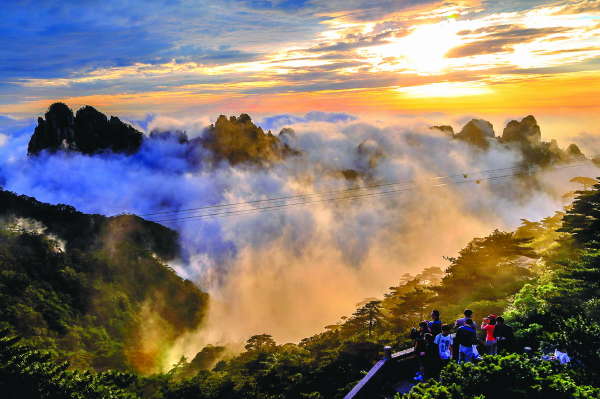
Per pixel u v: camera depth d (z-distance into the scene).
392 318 94.88
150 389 70.94
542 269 61.59
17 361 42.44
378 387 17.98
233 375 75.12
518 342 23.94
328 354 74.31
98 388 43.91
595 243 41.56
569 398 14.41
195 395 69.19
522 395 14.51
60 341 125.44
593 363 18.84
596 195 62.59
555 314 29.78
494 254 72.69
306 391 56.75
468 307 53.22
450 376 15.59
